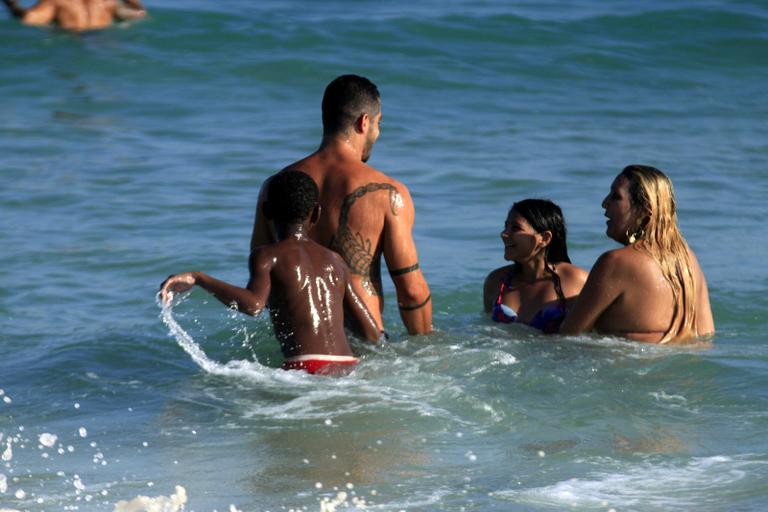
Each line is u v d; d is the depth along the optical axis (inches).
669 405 859.4
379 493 699.4
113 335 1061.1
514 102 2299.5
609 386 896.3
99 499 695.7
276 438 796.6
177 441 794.8
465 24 2741.1
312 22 2721.5
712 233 1445.6
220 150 1897.1
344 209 971.9
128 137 1979.6
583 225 1481.3
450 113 2201.0
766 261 1325.0
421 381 903.1
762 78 2541.8
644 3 2974.9
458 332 1034.7
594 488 704.4
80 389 912.9
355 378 907.4
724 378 915.4
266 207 946.7
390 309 1152.8
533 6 2962.6
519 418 831.1
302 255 920.3
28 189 1631.4
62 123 2065.7
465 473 732.0
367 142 1006.4
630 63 2588.6
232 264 1305.4
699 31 2770.7
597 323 1016.2
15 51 2507.4
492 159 1845.5
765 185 1699.1
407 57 2544.3
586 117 2188.7
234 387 905.5
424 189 1664.6
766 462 745.0
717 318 1113.4
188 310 1148.5
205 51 2541.8
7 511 674.2
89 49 2534.5
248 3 2925.7
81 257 1326.3
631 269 987.3
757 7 2918.3
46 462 759.1
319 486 711.7
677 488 703.1
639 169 1000.9
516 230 1056.8
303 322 908.6
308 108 2236.7
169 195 1615.4
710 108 2278.5
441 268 1298.0
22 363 982.4
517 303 1073.5
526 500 685.3
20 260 1310.3
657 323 998.4
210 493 702.5
